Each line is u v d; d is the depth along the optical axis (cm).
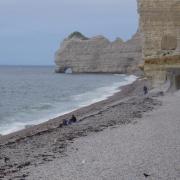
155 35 5878
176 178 1380
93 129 2605
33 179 1480
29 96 7719
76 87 10375
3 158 1909
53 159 1797
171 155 1697
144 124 2597
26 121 4078
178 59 5797
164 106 3631
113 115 3250
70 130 2692
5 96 7762
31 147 2188
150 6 5859
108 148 1928
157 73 5847
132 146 1930
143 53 5919
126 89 8262
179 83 5419
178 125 2467
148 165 1557
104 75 18938
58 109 5150
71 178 1456
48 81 13975
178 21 5819
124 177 1424
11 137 2842
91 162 1670
